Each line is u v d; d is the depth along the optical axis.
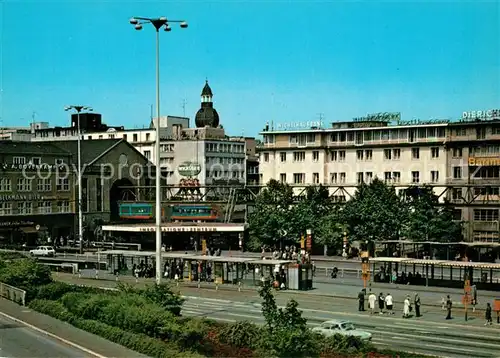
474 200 103.69
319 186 112.00
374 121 122.75
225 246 113.38
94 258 95.12
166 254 77.50
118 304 42.62
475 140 105.69
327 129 121.31
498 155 104.25
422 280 70.75
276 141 126.88
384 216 96.75
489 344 41.38
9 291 56.69
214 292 65.81
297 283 66.56
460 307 57.00
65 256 98.44
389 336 44.06
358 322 49.62
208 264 75.25
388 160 115.31
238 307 56.09
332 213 104.12
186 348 35.25
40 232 115.62
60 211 120.81
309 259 81.50
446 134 108.81
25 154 115.50
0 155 111.50
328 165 122.12
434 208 95.31
